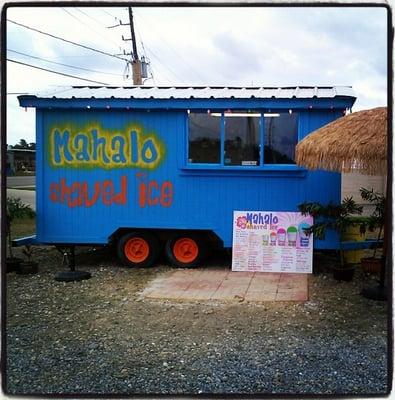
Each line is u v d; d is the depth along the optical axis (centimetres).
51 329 489
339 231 641
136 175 750
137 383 363
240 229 724
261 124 726
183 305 568
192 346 441
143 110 743
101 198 757
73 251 709
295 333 471
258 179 729
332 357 411
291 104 703
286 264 711
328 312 534
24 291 636
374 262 676
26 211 765
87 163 757
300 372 381
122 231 775
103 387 356
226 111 731
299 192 721
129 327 495
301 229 707
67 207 762
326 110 714
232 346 440
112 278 704
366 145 531
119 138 751
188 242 761
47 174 763
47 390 350
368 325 491
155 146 745
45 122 758
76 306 569
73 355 421
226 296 600
